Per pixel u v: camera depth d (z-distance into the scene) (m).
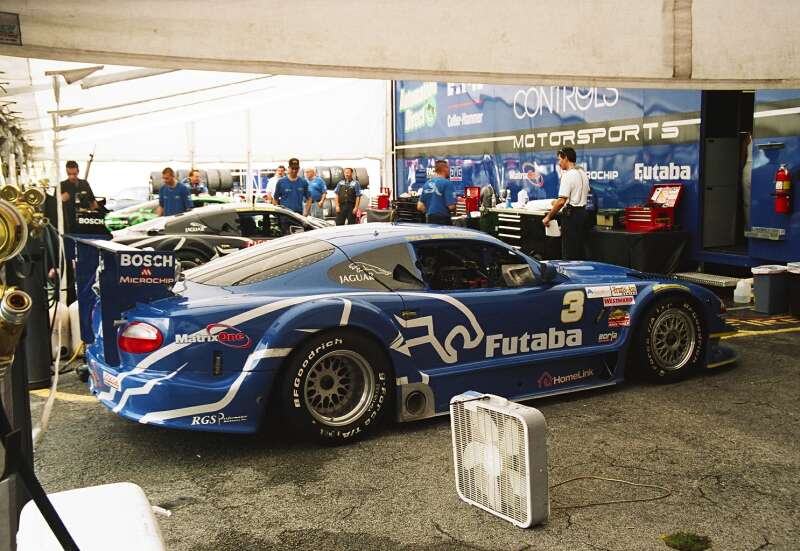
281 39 3.16
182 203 13.23
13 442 0.98
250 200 18.23
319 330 4.33
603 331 5.45
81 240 4.77
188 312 4.16
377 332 4.51
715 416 4.97
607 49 3.79
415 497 3.78
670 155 10.05
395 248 4.91
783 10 4.12
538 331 5.18
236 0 3.05
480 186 14.55
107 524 1.34
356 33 3.28
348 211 15.84
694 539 3.30
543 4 3.61
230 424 4.20
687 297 5.72
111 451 4.48
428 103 16.44
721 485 3.88
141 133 17.11
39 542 1.27
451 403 3.71
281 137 18.39
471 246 5.17
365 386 4.54
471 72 3.57
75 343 6.73
